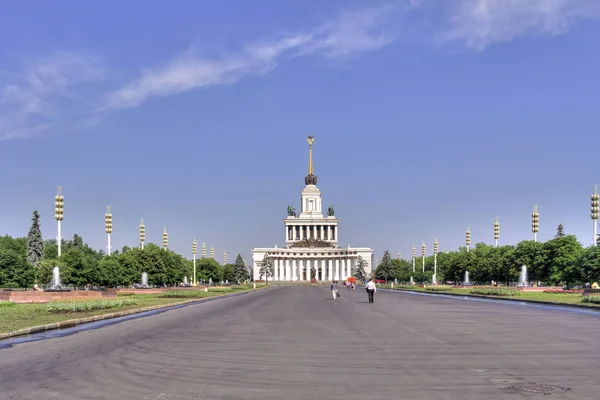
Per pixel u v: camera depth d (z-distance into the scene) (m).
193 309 56.59
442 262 190.75
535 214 110.69
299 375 18.33
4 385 16.86
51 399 14.98
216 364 20.59
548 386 16.39
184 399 14.92
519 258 112.31
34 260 126.44
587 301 59.12
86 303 50.88
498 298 75.62
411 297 87.94
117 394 15.55
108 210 107.25
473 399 14.76
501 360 21.30
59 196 87.38
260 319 42.59
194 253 139.25
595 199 90.38
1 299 62.72
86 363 20.94
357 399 14.84
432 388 16.19
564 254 103.50
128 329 34.62
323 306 61.41
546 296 75.94
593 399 14.73
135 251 118.75
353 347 25.36
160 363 20.86
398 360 21.45
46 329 34.50
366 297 88.44
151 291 93.31
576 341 27.09
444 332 31.89
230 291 121.44
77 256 95.12
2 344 26.89
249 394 15.48
